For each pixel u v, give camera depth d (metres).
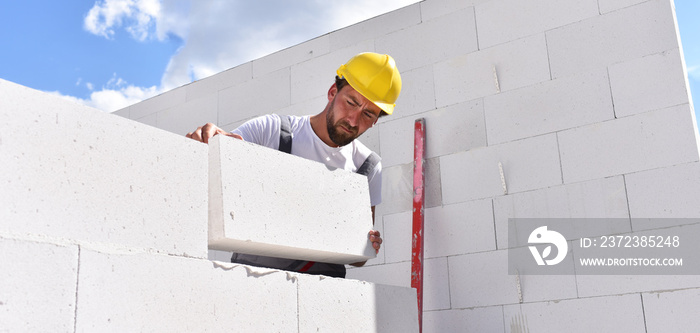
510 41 3.63
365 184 1.96
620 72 3.29
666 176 3.06
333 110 2.15
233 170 1.51
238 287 1.43
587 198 3.24
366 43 4.11
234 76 4.63
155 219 1.30
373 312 1.81
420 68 3.88
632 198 3.12
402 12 4.03
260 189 1.57
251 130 2.08
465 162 3.60
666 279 2.96
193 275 1.34
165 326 1.26
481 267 3.42
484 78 3.66
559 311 3.17
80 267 1.14
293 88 4.33
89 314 1.13
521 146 3.46
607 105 3.29
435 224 3.61
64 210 1.13
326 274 2.04
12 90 1.09
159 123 4.92
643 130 3.16
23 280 1.05
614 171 3.20
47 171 1.12
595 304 3.09
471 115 3.65
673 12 3.25
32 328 1.05
